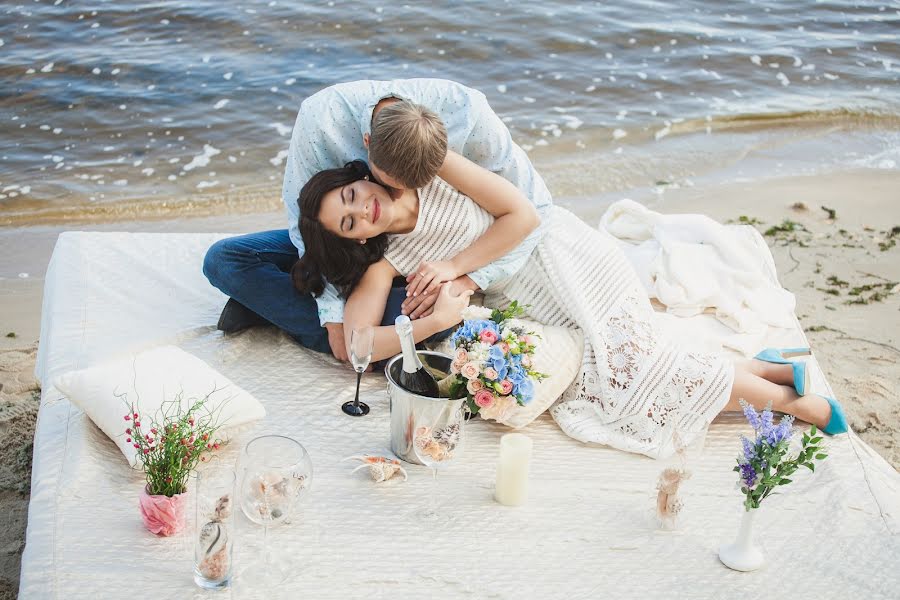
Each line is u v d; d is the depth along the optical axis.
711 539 2.60
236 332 3.44
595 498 2.73
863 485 2.86
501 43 7.65
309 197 3.01
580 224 3.41
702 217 3.95
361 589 2.33
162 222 5.32
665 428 2.91
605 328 3.13
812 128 6.82
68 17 7.50
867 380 3.95
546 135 6.50
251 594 2.28
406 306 3.18
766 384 3.05
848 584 2.46
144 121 6.27
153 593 2.26
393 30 7.69
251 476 2.27
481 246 3.20
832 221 5.45
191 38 7.34
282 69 7.00
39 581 2.27
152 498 2.38
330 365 3.32
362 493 2.69
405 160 2.81
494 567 2.44
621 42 7.90
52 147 5.95
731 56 7.86
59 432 2.78
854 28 8.72
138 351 3.25
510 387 2.62
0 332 4.12
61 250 3.86
